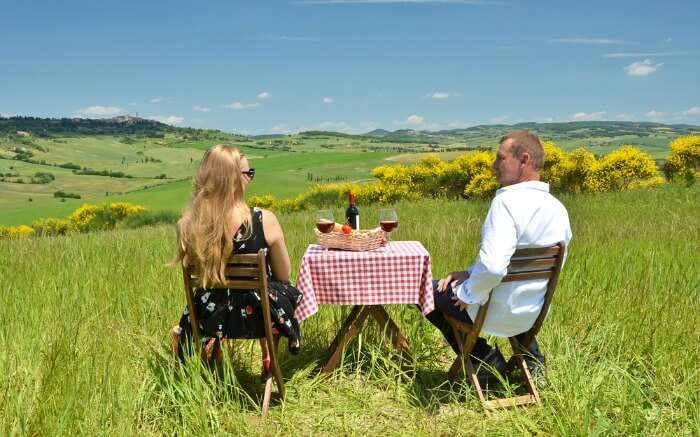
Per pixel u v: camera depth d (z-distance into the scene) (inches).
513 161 152.9
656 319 196.4
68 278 261.0
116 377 154.3
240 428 150.6
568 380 162.9
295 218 625.0
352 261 170.7
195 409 147.3
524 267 152.8
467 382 177.9
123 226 1147.9
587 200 601.6
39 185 6525.6
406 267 171.3
